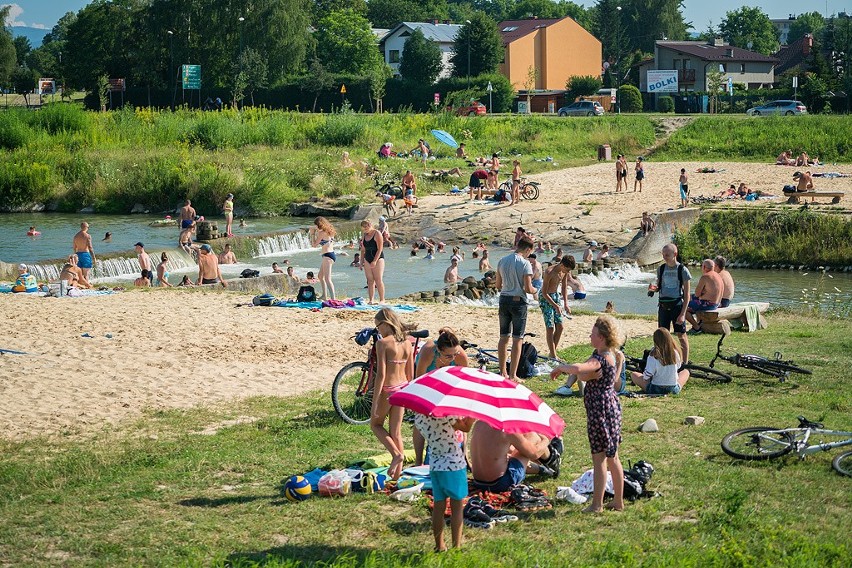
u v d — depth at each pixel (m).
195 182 51.19
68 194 52.91
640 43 147.62
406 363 9.38
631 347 17.06
